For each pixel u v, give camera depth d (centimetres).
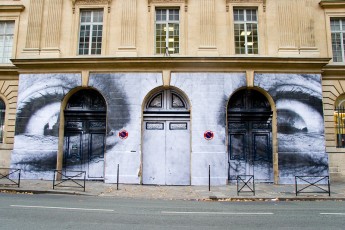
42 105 1619
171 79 1591
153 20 1680
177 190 1332
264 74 1598
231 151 1606
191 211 849
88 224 660
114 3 1705
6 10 1786
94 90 1647
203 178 1512
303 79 1596
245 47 1677
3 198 1030
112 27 1683
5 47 1806
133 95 1588
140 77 1600
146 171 1570
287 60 1571
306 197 1124
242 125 1625
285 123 1563
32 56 1655
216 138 1542
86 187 1359
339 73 1672
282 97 1581
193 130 1550
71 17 1709
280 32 1647
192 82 1587
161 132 1602
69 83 1620
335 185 1487
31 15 1711
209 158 1526
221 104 1570
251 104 1639
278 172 1526
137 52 1636
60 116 1605
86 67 1619
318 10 1736
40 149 1581
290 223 700
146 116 1606
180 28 1670
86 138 1628
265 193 1231
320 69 1603
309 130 1561
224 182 1505
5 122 1722
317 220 736
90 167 1603
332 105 1664
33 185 1342
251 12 1711
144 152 1585
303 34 1647
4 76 1756
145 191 1295
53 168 1562
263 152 1600
